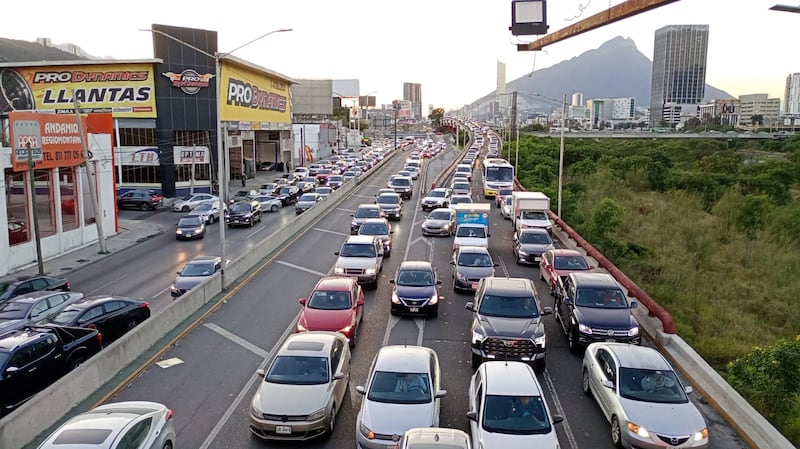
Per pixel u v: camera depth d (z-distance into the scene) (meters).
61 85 61.50
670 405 12.59
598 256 27.80
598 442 12.95
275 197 54.97
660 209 58.50
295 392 13.09
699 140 115.56
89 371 15.11
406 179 56.97
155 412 11.26
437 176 72.75
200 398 15.10
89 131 41.06
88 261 34.66
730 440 13.07
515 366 13.28
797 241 44.03
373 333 19.70
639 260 38.72
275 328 20.47
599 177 74.62
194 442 12.91
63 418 13.90
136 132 62.44
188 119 63.09
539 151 95.38
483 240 30.92
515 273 27.69
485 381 12.62
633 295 21.69
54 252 36.06
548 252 26.41
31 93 61.72
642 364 13.53
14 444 12.34
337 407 13.77
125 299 20.75
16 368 14.60
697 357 16.45
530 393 12.20
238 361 17.56
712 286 34.69
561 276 22.42
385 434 11.80
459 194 47.81
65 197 38.22
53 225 36.34
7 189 33.25
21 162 32.72
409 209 49.16
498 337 16.38
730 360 23.78
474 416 12.02
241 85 71.56
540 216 35.62
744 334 27.03
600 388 13.96
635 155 88.06
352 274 24.66
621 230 47.75
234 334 19.88
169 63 61.44
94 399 14.86
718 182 66.06
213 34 63.38
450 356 17.80
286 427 12.49
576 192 63.94
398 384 12.95
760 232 46.72
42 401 13.30
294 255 32.19
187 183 64.56
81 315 18.70
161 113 61.81
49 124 35.16
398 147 136.38
